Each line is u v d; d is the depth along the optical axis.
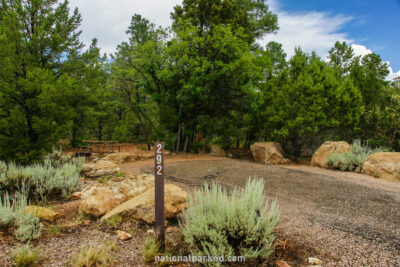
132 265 2.91
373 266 2.89
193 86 12.81
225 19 16.67
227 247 2.99
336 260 3.03
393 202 5.57
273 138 15.40
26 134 10.91
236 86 14.63
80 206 4.65
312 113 12.80
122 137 28.73
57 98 10.84
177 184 7.25
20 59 10.59
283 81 15.54
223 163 11.18
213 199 3.67
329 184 7.28
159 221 3.23
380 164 8.96
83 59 13.55
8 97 10.23
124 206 4.41
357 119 13.13
